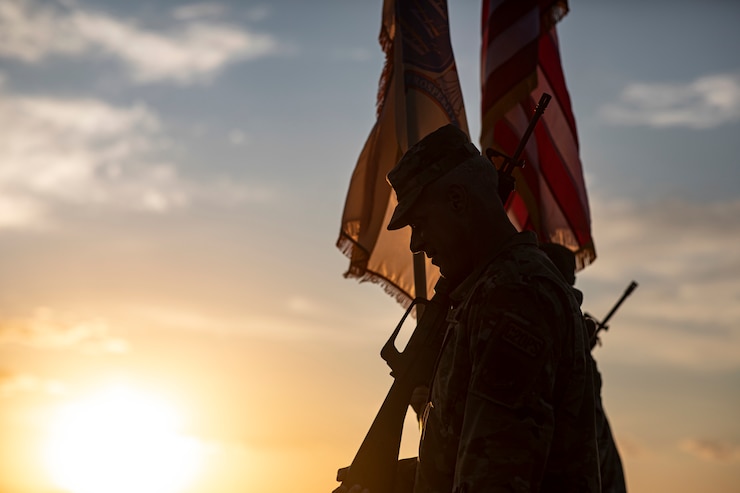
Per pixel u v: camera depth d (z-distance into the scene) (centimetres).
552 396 291
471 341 295
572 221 1038
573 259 645
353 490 356
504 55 1021
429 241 317
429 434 310
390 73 845
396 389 359
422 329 362
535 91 1067
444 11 827
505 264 300
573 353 297
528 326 288
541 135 1051
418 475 312
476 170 315
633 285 812
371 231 823
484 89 1039
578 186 1055
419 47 809
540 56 1080
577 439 297
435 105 801
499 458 279
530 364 285
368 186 832
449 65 817
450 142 316
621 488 603
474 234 311
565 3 1036
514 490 277
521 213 1047
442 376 307
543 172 1043
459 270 316
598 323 828
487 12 1078
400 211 318
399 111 803
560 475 296
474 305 298
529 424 281
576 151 1069
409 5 814
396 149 827
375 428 360
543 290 294
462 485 280
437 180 313
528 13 1027
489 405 283
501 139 1017
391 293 816
